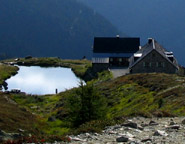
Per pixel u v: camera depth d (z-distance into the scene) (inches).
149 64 4746.6
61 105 3034.0
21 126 2000.5
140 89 2994.6
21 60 7214.6
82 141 784.3
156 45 5059.1
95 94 1633.9
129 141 764.0
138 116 1234.6
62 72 5944.9
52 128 2207.2
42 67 6530.5
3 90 4343.0
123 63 6181.1
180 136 806.5
